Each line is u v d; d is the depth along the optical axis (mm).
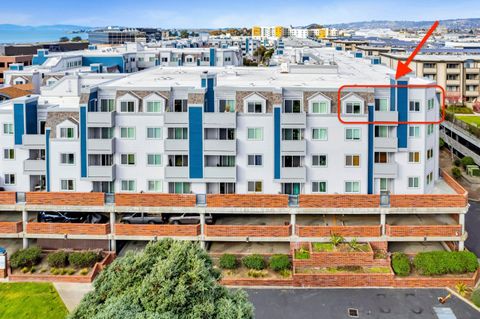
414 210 48000
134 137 51406
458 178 76875
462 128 91250
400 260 45250
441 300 41656
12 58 152000
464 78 128875
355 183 51250
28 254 47188
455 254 45438
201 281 27609
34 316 39719
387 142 50562
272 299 42125
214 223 50906
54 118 51594
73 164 51406
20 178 52844
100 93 52594
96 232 48500
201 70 78688
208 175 50812
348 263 45281
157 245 30250
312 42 186000
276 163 50750
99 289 29062
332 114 50344
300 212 48188
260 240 47812
